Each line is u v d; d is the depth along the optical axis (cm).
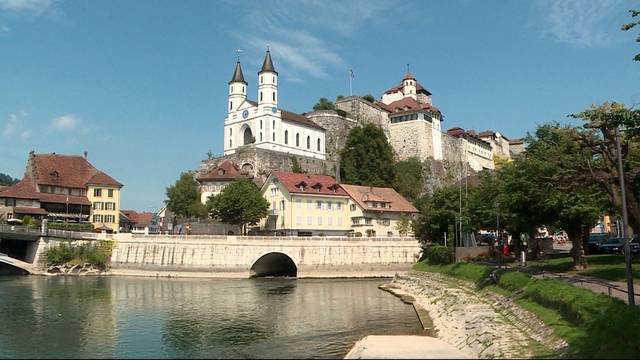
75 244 9375
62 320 4784
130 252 9169
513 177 5409
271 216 10775
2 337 4097
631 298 2759
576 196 4850
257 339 4041
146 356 3538
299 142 14862
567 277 4234
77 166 12244
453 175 17938
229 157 13738
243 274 8738
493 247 7631
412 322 4722
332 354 3562
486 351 3155
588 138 3919
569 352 2634
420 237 9606
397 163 16012
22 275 8988
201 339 4041
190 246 8862
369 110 17425
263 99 14262
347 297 6384
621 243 6975
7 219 10394
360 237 9356
